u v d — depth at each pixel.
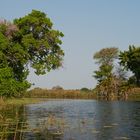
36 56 78.81
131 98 106.56
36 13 77.88
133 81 118.19
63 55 80.44
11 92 62.28
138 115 43.09
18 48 72.06
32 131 27.50
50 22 77.81
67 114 45.00
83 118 38.97
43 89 111.56
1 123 32.34
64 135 25.78
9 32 73.50
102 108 57.78
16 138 24.31
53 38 78.62
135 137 25.12
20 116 40.25
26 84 71.00
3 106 55.06
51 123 32.78
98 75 128.75
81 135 25.86
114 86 107.75
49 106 63.31
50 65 78.88
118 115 43.16
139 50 119.44
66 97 111.06
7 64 69.56
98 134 26.34
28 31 78.31
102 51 135.38
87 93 110.81
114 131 27.95
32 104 68.44
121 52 124.06
